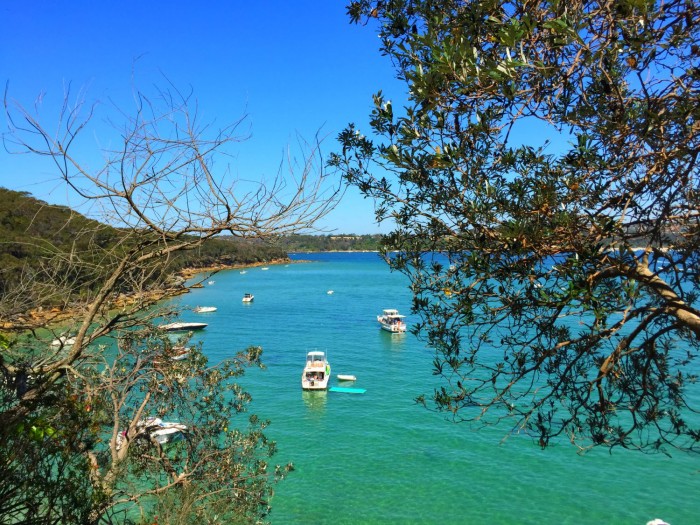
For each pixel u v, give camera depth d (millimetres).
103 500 5645
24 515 4391
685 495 17328
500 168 3535
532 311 3932
